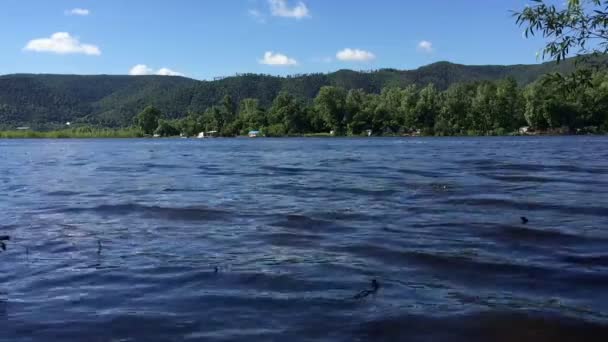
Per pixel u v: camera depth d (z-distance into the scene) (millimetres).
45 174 27969
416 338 5539
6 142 120375
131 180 23703
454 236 10469
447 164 32500
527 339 5527
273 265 8422
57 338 5590
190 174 27172
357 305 6488
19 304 6648
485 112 113500
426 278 7652
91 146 87312
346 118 129375
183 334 5652
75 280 7664
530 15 7289
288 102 141625
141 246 9891
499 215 12836
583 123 101312
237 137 145125
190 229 11547
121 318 6129
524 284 7324
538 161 34750
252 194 17688
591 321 5961
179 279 7672
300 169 30250
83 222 12508
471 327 5809
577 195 16438
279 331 5699
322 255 9078
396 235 10625
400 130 123750
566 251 9180
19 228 11766
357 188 19109
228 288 7230
